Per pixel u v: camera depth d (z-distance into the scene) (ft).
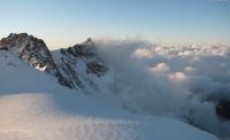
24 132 169.89
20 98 252.62
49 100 245.65
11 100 247.70
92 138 160.56
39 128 176.14
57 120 193.67
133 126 183.42
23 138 160.25
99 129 174.19
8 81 347.77
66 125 181.57
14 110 217.97
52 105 231.50
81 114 212.43
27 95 265.34
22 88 315.99
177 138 175.94
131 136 166.71
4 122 191.72
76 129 173.68
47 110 217.56
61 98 260.21
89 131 170.50
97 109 240.73
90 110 230.48
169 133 182.91
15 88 314.96
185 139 177.88
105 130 172.96
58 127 177.47
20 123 188.44
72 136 162.71
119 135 166.71
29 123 187.73
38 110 216.95
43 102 238.48
